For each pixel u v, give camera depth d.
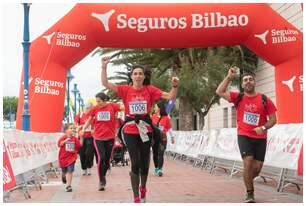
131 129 6.45
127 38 13.20
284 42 13.21
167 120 12.53
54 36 13.22
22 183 8.29
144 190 6.64
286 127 8.37
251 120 7.05
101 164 8.95
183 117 23.61
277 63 13.59
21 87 13.84
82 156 12.53
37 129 13.05
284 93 13.42
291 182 8.38
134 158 6.41
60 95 13.39
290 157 8.09
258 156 7.12
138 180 6.48
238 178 11.34
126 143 6.46
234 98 7.18
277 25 13.18
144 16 12.92
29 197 7.88
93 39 13.38
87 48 13.50
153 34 13.07
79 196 8.08
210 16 12.94
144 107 6.45
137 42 13.32
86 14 13.09
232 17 12.98
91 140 12.38
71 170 8.95
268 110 7.04
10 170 7.28
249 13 13.04
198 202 7.14
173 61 23.31
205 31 13.04
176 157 21.03
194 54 22.33
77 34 13.19
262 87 23.97
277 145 8.62
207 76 20.70
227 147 11.91
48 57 13.27
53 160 12.37
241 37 13.34
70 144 8.95
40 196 8.13
